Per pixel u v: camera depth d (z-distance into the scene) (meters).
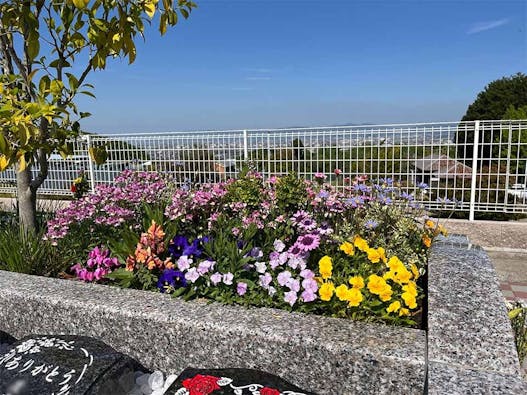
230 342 1.86
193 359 1.96
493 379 1.43
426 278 2.53
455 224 5.78
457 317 1.86
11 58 2.94
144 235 2.55
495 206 5.75
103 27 2.63
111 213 3.00
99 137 7.50
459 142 5.82
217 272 2.24
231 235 2.79
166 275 2.36
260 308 2.09
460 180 5.82
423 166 5.86
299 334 1.77
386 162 5.94
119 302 2.14
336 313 2.02
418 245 2.86
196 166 6.87
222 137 6.65
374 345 1.67
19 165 2.86
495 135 5.56
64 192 7.93
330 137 6.14
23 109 2.29
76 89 2.71
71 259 3.00
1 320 2.38
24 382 1.77
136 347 2.07
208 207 3.11
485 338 1.69
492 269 2.53
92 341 2.09
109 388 1.81
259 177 3.68
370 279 1.94
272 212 3.01
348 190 3.49
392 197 3.24
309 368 1.74
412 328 1.88
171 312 2.02
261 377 1.78
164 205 3.33
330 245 2.59
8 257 2.79
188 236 3.01
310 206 3.05
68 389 1.71
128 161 7.21
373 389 1.65
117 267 2.69
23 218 3.15
